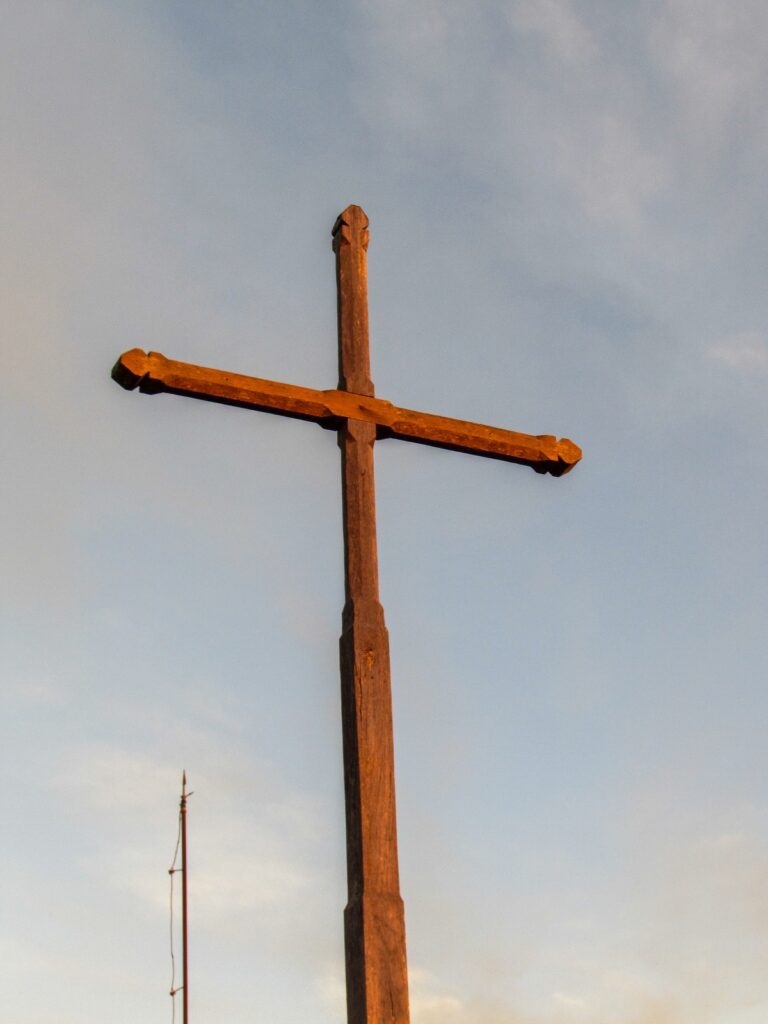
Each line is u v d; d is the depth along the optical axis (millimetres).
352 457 9852
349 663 9070
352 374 10195
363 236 10766
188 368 9633
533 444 10797
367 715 8867
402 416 10211
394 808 8656
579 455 10977
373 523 9664
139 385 9578
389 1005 8055
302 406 9875
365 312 10500
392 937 8242
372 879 8367
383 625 9258
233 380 9727
